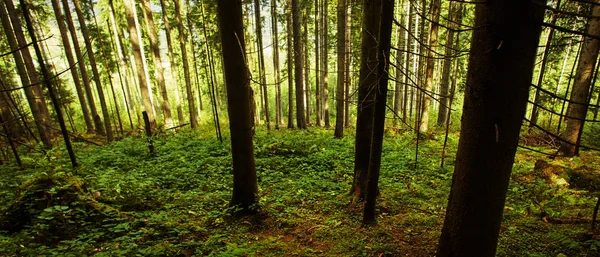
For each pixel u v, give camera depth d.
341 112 13.88
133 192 6.50
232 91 5.54
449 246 3.03
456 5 13.56
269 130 17.56
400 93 26.78
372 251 4.52
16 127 13.99
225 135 14.70
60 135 16.81
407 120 21.66
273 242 5.07
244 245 4.67
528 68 2.42
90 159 9.95
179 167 9.17
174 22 22.67
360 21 18.39
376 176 4.98
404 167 9.20
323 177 8.57
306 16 22.50
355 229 5.29
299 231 5.48
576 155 9.64
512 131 2.52
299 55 17.56
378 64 4.19
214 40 18.52
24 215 4.96
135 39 16.78
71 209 4.89
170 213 5.88
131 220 5.27
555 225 5.01
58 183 5.55
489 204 2.70
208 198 6.71
